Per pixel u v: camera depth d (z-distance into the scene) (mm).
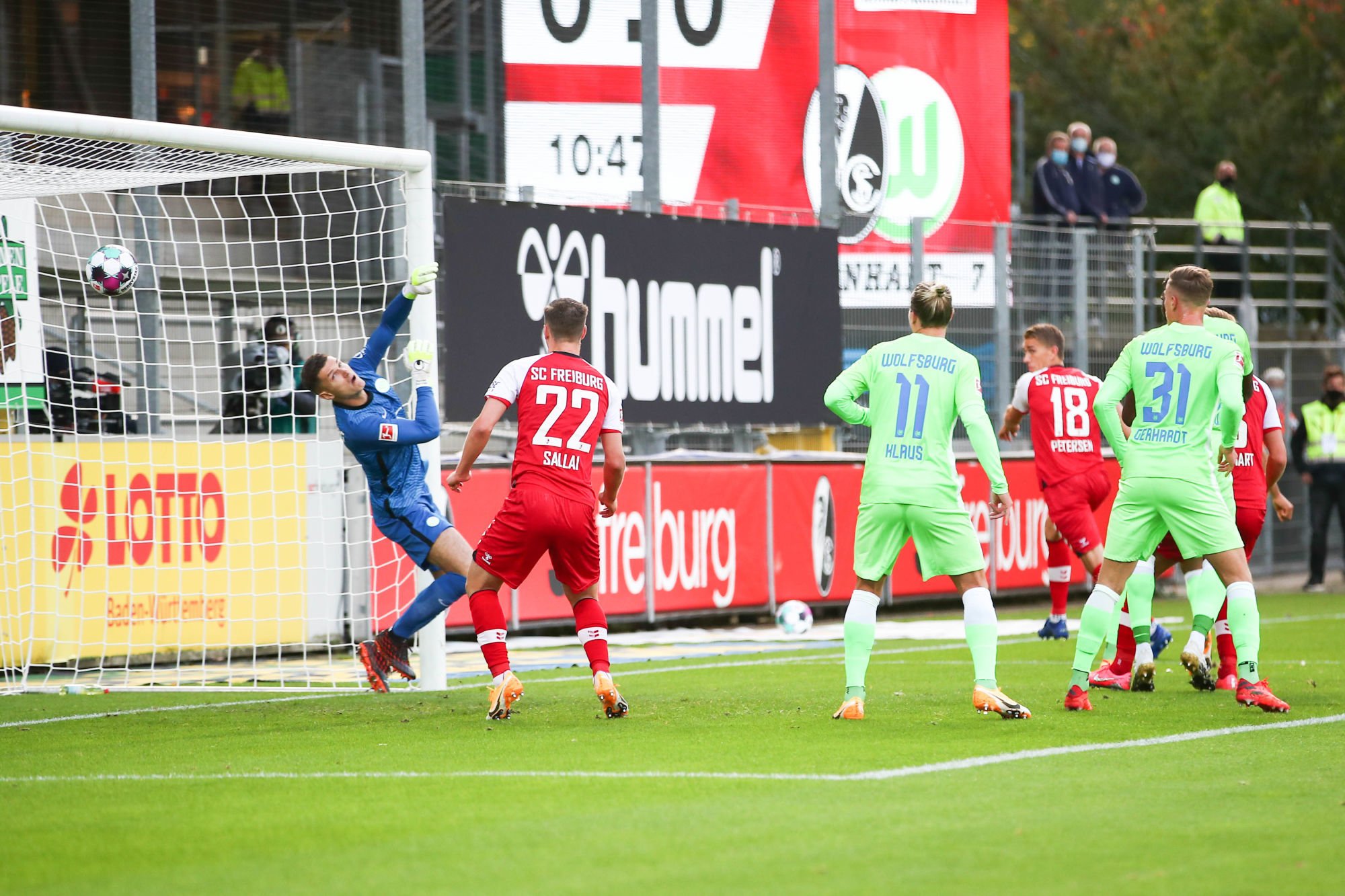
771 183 63562
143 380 44031
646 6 52688
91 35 49500
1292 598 61562
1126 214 72000
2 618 37844
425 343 30375
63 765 23391
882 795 19734
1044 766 21891
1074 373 44250
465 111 57250
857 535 27172
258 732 26938
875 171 66438
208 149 30484
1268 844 16828
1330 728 25609
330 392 29172
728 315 52531
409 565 43094
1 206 39344
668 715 28000
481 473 44844
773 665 38594
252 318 47531
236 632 41438
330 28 52438
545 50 59250
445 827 18141
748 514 52000
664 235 50688
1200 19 124250
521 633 48562
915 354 26734
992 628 26953
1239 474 33062
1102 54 128500
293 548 42312
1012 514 59094
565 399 27062
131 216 38844
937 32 68438
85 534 38938
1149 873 15547
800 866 15969
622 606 48062
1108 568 28203
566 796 19969
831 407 27141
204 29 50625
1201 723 26266
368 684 34062
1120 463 28344
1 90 48969
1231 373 27438
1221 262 77688
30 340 39875
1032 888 15000
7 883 15727
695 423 51438
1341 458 64438
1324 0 114875
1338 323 88375
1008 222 65625
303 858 16641
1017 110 109500
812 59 64062
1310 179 113750
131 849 17219
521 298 46688
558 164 59594
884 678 34969
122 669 39000
